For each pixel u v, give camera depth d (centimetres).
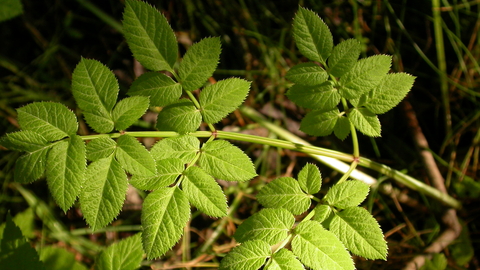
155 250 38
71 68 70
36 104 39
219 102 41
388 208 61
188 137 41
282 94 67
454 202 57
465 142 62
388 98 43
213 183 39
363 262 59
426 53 65
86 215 38
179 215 38
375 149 63
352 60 42
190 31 70
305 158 65
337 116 45
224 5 71
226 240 62
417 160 62
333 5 69
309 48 42
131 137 39
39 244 61
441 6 64
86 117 40
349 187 41
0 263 47
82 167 38
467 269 57
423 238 59
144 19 39
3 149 65
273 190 42
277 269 37
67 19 71
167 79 41
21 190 63
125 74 68
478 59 63
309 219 41
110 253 51
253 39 70
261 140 45
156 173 39
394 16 66
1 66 69
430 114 64
